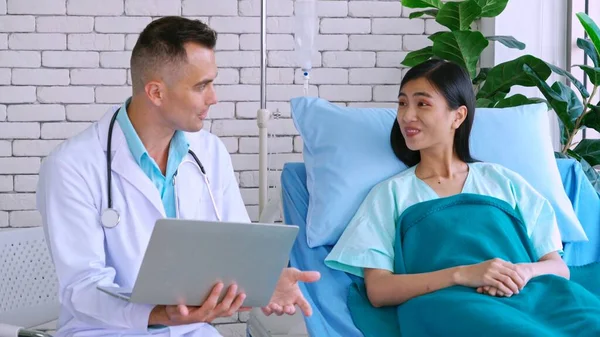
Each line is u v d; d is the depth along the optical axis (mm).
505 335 1872
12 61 3482
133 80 1899
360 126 2578
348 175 2465
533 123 2654
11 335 1696
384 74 3688
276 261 1618
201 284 1586
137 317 1704
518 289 2070
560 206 2514
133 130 1896
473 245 2217
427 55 3459
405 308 2098
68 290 1791
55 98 3518
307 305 1849
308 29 3213
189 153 1994
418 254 2252
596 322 1899
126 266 1866
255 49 3609
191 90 1858
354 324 2172
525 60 3219
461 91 2371
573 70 3691
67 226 1829
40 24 3488
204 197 2014
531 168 2559
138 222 1885
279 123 3639
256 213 3654
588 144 3342
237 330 3645
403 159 2502
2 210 3510
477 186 2393
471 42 3295
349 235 2311
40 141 3520
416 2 3393
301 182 2605
